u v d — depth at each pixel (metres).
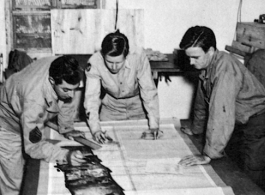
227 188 1.63
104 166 1.83
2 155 2.40
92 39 4.04
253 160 2.37
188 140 2.19
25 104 1.86
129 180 1.70
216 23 4.18
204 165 1.87
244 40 3.99
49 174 1.74
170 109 4.37
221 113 1.88
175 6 4.07
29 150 1.90
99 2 3.98
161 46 4.17
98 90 2.41
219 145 1.88
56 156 1.87
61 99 2.05
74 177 1.71
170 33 4.14
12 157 2.43
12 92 2.05
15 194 2.52
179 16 4.11
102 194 1.57
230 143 2.55
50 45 4.07
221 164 1.88
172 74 4.24
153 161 1.89
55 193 1.58
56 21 3.94
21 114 1.90
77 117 3.36
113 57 2.05
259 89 2.18
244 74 2.12
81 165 1.83
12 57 3.79
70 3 3.98
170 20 4.10
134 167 1.83
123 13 4.02
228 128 1.88
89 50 4.06
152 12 4.06
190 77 4.25
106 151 2.01
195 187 1.64
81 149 2.02
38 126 1.89
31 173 1.75
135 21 4.05
